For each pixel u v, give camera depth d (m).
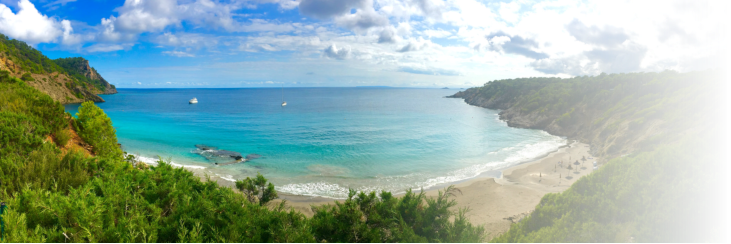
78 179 12.34
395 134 60.97
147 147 45.75
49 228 8.15
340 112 111.75
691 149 10.30
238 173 33.16
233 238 8.12
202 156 40.81
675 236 8.31
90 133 22.86
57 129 20.41
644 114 43.78
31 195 9.20
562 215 9.90
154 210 9.46
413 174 33.75
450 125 75.62
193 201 10.83
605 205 10.05
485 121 84.69
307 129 66.94
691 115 34.41
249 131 63.41
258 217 9.88
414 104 157.62
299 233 8.68
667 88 52.78
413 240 8.33
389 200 11.17
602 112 60.16
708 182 8.55
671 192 9.13
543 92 92.94
